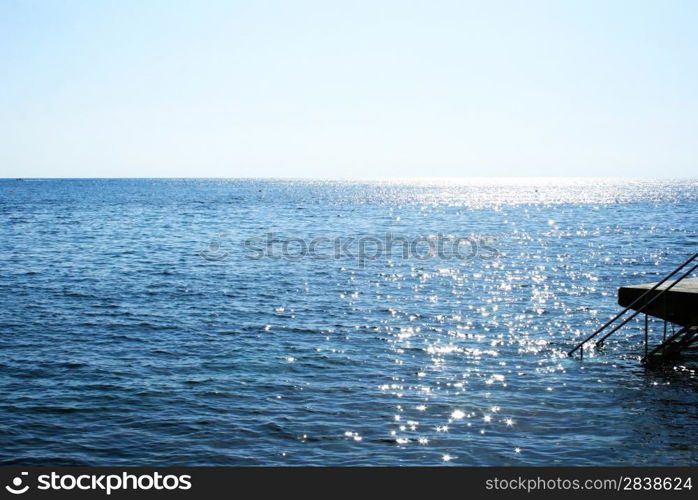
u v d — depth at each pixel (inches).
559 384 852.0
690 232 3137.3
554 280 1738.4
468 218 4500.5
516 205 6437.0
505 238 2992.1
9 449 647.8
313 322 1213.7
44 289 1549.0
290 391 817.5
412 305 1386.6
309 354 988.6
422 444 665.0
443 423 717.3
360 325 1192.2
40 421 714.8
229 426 705.6
